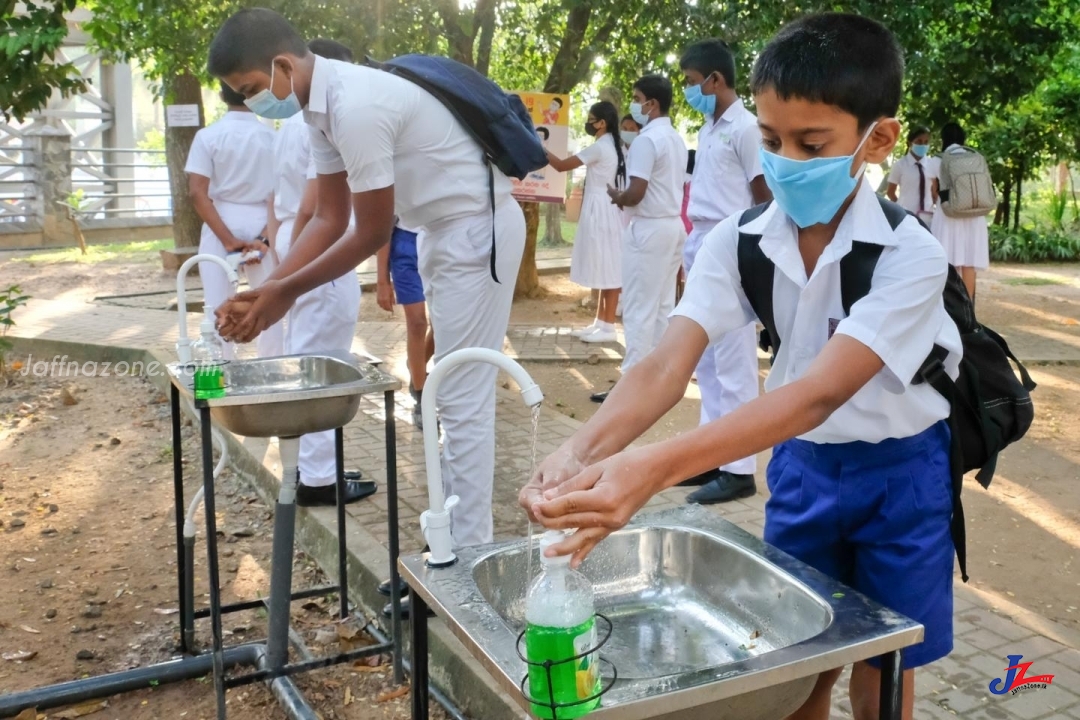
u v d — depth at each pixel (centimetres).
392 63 314
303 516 414
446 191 309
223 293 543
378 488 442
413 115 298
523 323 874
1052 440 552
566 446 163
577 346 772
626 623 182
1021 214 1845
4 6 515
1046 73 1095
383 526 397
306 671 315
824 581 165
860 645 145
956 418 191
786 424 152
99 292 1009
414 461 482
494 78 1114
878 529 188
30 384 688
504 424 552
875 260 171
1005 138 1477
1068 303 1037
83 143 1898
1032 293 1115
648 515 197
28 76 523
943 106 1085
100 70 1727
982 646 309
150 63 1205
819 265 175
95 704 301
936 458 189
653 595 190
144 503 471
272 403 269
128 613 361
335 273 300
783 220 182
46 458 537
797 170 165
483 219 316
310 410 275
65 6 529
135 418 611
